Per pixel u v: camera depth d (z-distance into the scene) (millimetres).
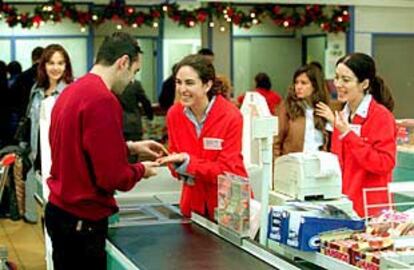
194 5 10383
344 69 3361
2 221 7273
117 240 2945
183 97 3139
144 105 7613
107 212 2957
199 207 3301
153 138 9727
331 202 2789
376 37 11594
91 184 2861
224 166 3113
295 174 2816
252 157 3777
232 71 12031
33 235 6754
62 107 2869
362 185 3320
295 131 4824
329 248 2406
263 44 13156
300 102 4863
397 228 2492
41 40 11227
